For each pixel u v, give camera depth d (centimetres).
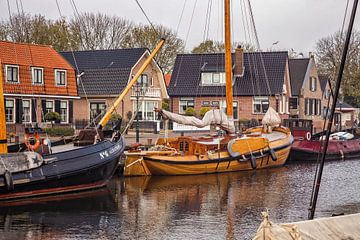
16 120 4512
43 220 1806
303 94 6247
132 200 2158
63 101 4897
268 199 2212
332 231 1023
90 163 2227
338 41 7625
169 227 1738
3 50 4547
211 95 5659
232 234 1650
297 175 2930
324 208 2047
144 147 3083
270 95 5331
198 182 2628
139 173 2752
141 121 5094
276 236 938
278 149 3212
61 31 7281
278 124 3484
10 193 2036
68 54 5884
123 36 7794
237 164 2984
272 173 2997
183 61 5972
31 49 4791
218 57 5900
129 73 5419
